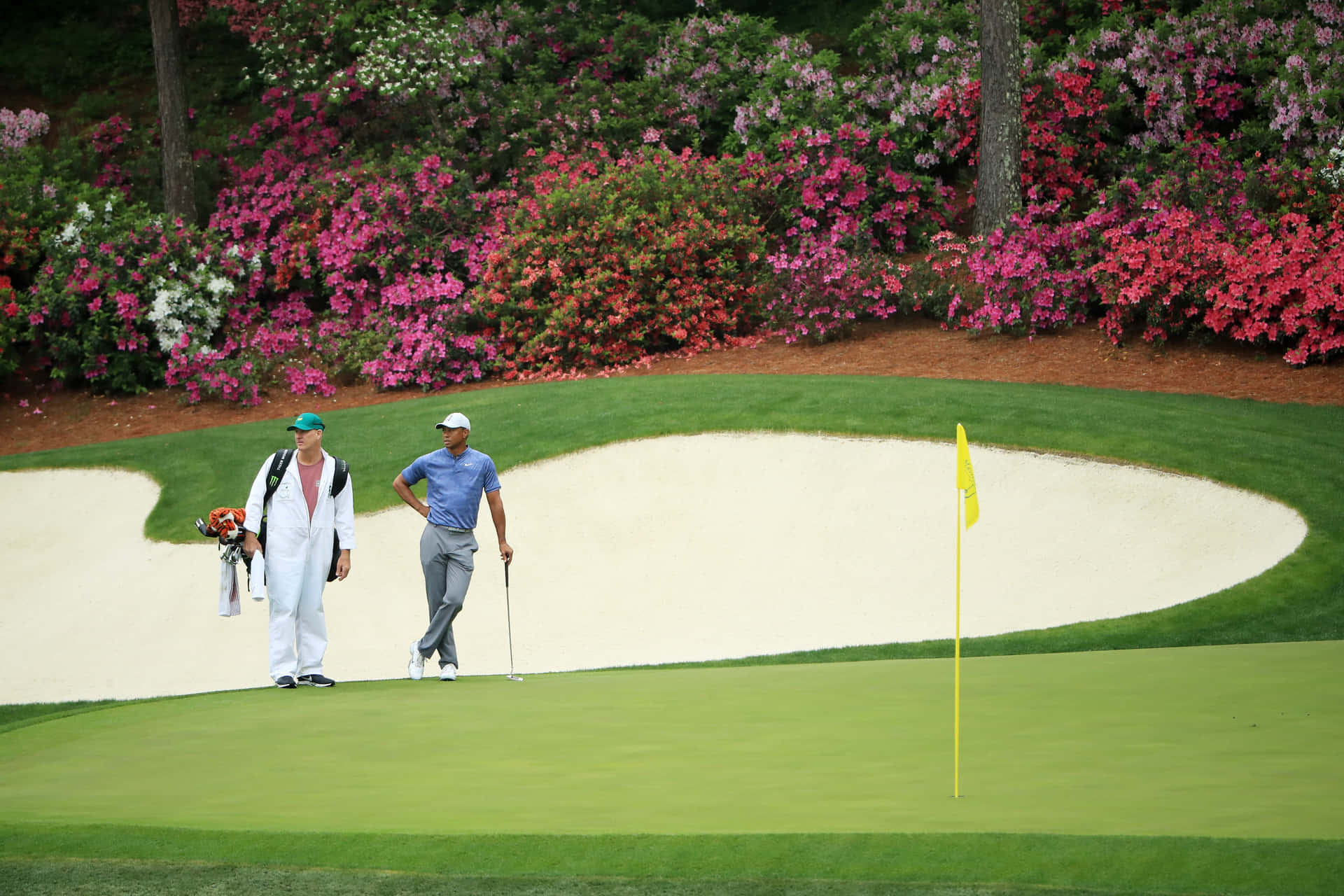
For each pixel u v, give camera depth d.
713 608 34.88
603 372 63.06
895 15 83.50
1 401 69.12
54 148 88.88
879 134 70.50
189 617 37.00
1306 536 33.94
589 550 39.41
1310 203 56.50
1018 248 60.38
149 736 17.50
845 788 12.45
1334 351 53.03
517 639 33.56
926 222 71.00
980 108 68.50
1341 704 16.69
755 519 40.25
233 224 76.19
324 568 24.56
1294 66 63.44
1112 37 70.69
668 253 64.31
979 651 28.56
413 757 15.12
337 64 80.75
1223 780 12.23
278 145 81.31
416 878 9.92
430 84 74.94
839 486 41.44
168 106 76.81
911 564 36.50
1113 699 17.56
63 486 48.97
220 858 10.49
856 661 25.59
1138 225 58.25
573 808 11.87
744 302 65.75
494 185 79.75
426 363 64.94
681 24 87.94
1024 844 9.88
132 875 10.19
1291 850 9.45
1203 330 56.81
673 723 16.97
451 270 71.44
